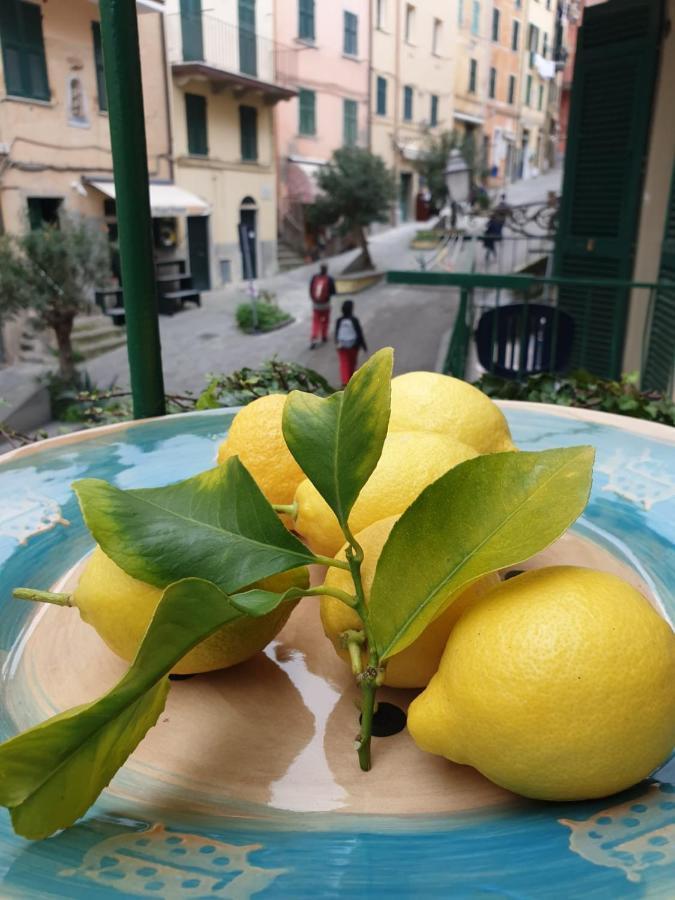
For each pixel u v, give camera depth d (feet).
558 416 4.21
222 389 6.09
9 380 28.43
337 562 1.72
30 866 1.44
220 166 44.47
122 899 1.35
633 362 15.03
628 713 1.51
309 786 1.79
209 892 1.37
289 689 2.17
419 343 34.96
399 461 2.30
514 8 76.89
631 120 14.05
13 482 3.37
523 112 84.79
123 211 3.96
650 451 3.66
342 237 54.03
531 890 1.36
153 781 1.79
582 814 1.60
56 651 2.35
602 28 14.19
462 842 1.53
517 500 1.71
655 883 1.35
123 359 31.83
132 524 1.81
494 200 62.03
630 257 14.69
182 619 1.47
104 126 35.29
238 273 47.09
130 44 3.62
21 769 1.36
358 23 55.01
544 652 1.53
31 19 31.14
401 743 1.94
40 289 26.13
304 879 1.41
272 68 47.09
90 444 3.85
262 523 1.78
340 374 30.71
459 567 1.68
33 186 32.63
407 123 63.93
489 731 1.56
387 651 1.69
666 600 2.54
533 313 10.68
